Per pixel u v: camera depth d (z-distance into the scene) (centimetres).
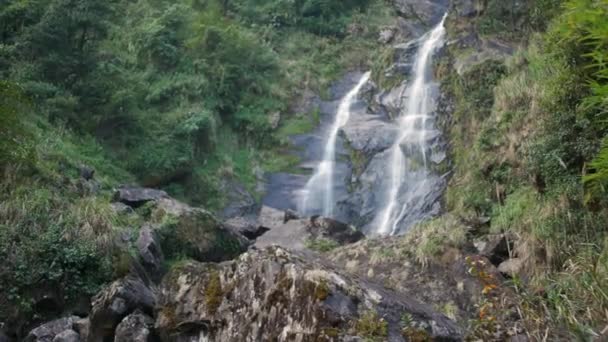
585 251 647
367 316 406
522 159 912
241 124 1625
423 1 2192
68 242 792
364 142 1573
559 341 374
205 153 1454
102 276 779
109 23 1525
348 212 1470
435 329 423
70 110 1181
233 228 1036
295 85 1814
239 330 455
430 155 1440
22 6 1258
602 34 279
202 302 498
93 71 1254
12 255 758
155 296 646
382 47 2034
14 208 806
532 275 735
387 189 1462
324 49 2044
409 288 759
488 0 1614
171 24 1641
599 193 717
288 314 426
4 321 720
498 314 412
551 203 774
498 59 1379
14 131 907
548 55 942
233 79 1656
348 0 2231
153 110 1420
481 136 1034
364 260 832
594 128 761
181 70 1568
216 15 1866
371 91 1797
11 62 1188
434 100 1576
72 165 1034
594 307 405
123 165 1248
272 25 2073
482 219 877
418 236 845
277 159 1577
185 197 1341
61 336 636
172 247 905
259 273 464
